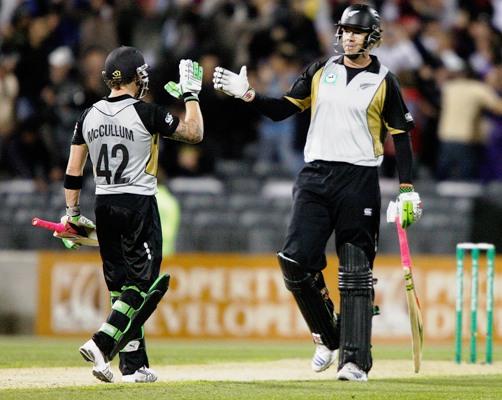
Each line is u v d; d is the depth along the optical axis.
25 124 59.03
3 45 61.34
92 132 24.97
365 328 26.09
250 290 50.66
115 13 61.25
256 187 56.91
